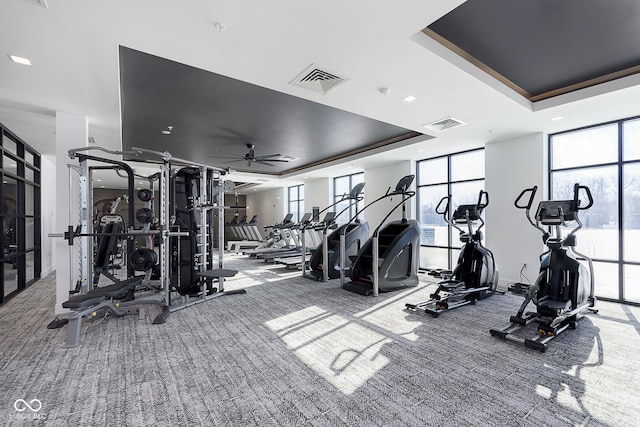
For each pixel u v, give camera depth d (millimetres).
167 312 3742
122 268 7895
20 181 5305
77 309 2979
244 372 2408
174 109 4312
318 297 4676
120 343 2957
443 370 2432
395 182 7633
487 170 5730
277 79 3033
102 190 12523
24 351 2781
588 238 4758
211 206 4461
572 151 4895
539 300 3285
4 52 2521
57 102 3613
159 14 2039
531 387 2184
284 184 12016
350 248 6457
